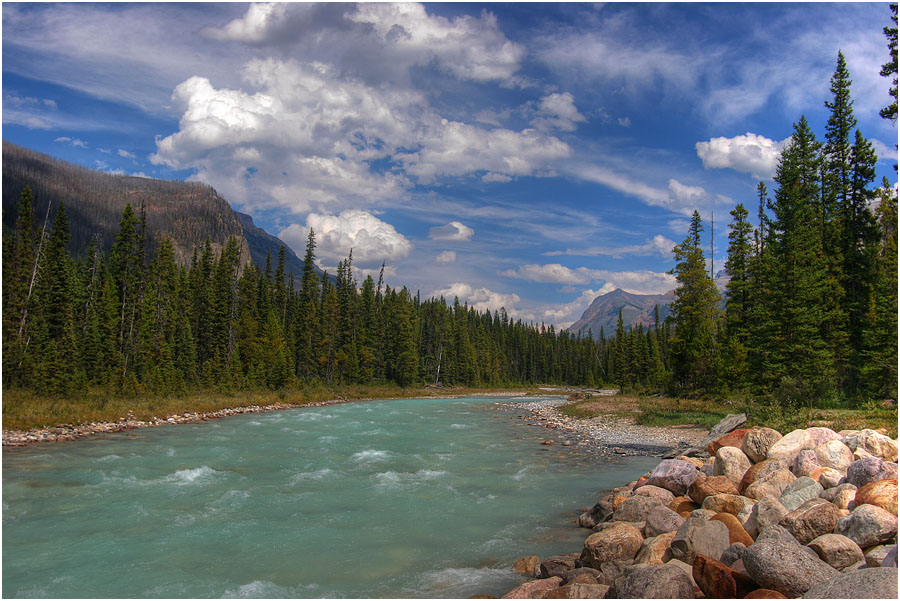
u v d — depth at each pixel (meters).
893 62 28.38
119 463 20.58
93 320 51.25
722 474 12.71
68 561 10.89
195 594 9.43
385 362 92.56
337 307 87.50
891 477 8.98
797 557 6.73
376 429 34.06
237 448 24.86
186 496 15.91
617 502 13.18
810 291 34.16
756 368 37.53
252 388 58.88
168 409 39.84
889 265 38.09
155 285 67.56
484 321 151.75
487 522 14.00
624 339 112.50
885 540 7.32
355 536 12.73
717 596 6.98
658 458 24.31
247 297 78.19
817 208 43.16
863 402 28.00
